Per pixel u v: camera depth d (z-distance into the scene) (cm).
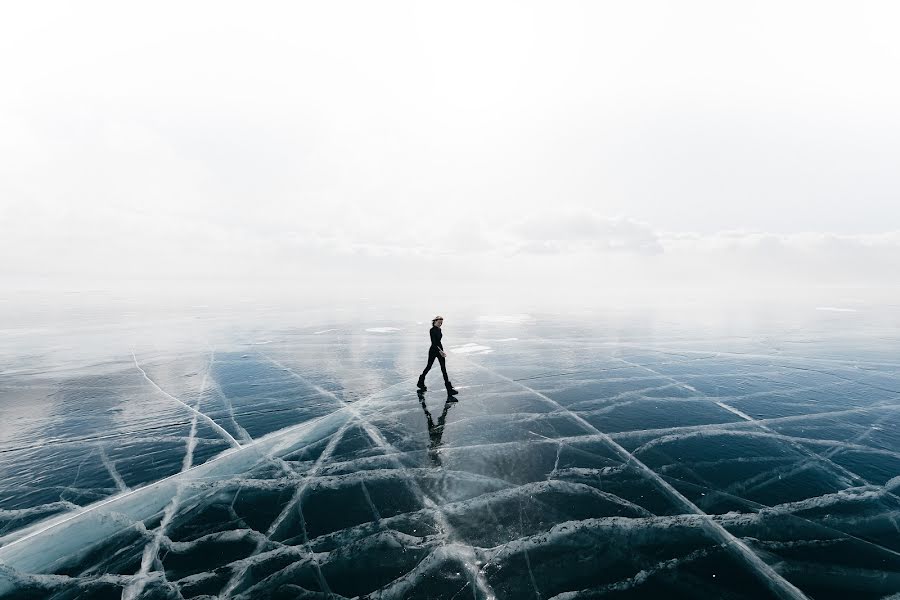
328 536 322
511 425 563
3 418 612
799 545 301
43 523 347
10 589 274
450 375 849
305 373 884
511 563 287
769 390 727
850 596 253
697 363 948
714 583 264
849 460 446
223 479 420
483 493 382
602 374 848
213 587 272
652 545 304
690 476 412
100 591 271
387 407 648
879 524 326
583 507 356
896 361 963
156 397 718
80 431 560
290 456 472
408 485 400
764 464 437
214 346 1233
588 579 270
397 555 298
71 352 1145
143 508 368
